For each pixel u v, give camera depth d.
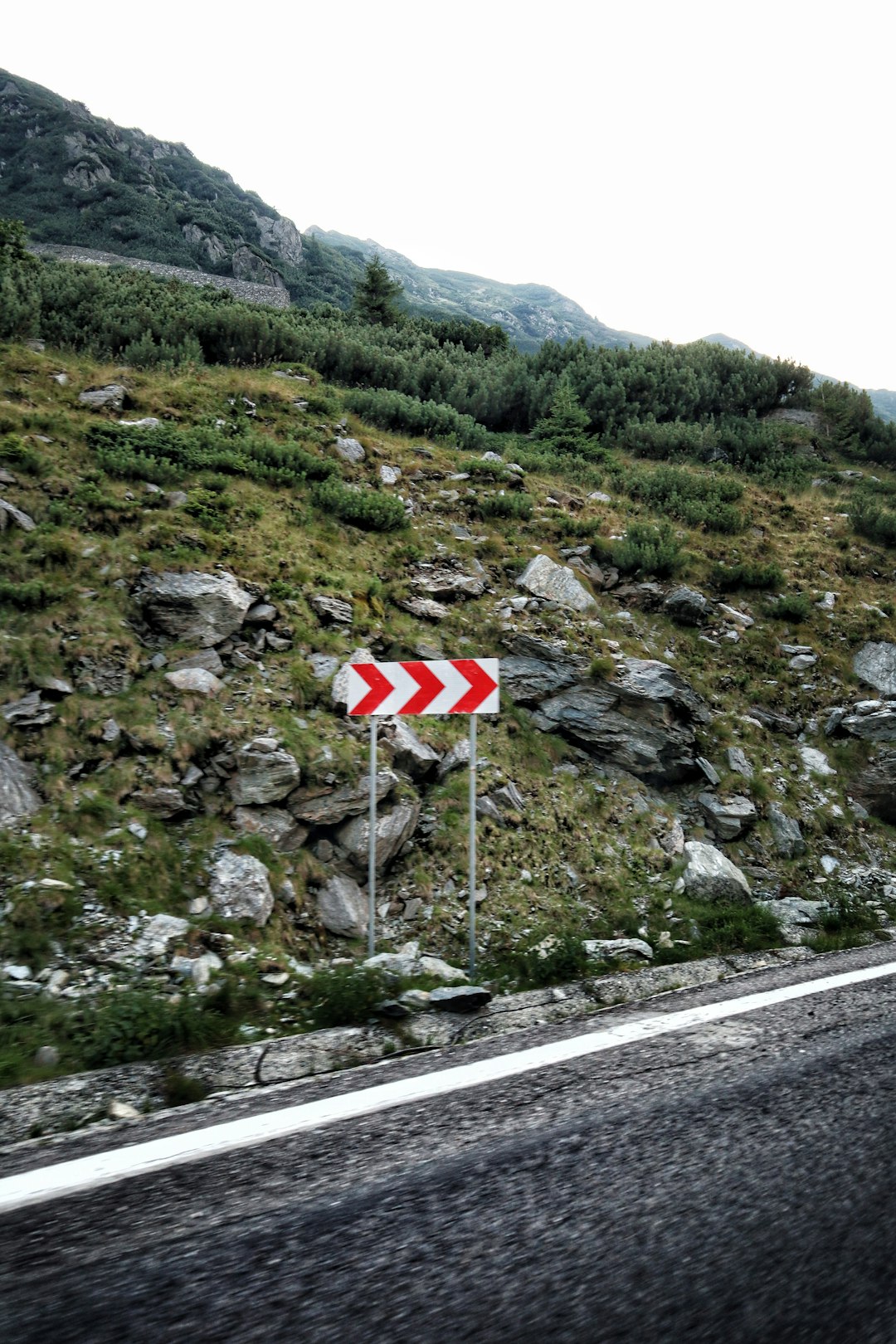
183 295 22.22
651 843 7.55
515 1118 3.06
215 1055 3.95
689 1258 2.21
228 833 6.15
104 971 4.68
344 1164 2.75
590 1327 1.94
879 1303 2.03
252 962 5.04
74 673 6.90
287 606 8.54
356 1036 4.20
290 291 108.38
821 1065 3.54
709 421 21.06
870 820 8.92
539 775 7.97
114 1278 2.15
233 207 135.12
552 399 19.95
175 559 8.43
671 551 12.01
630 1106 3.15
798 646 11.30
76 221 102.62
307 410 14.27
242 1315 1.99
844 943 6.04
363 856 6.36
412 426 15.85
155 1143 2.96
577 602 10.70
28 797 5.79
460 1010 4.60
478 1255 2.23
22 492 8.72
